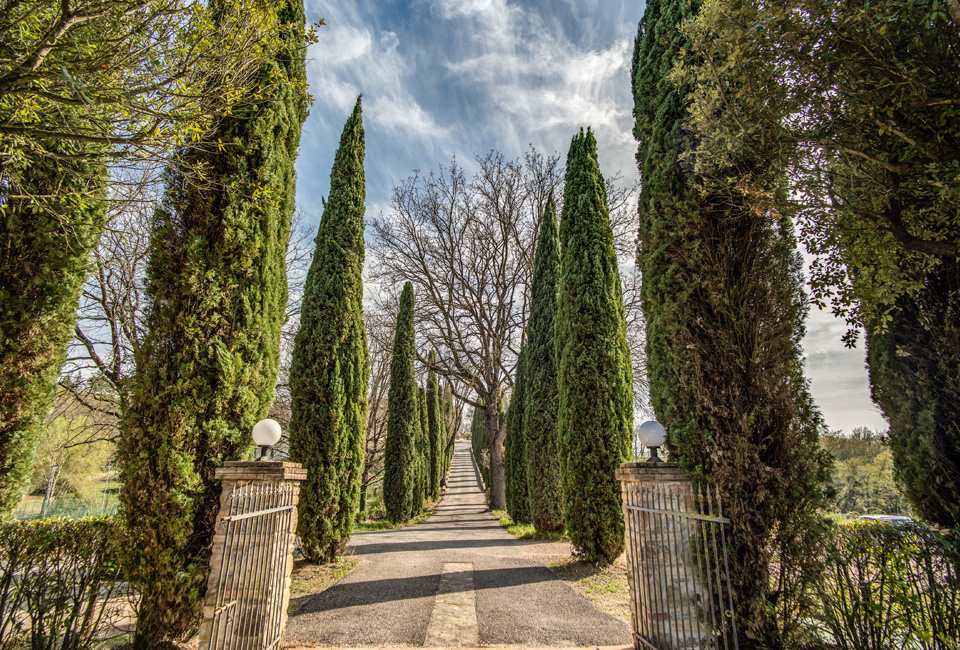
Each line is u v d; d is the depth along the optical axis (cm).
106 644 421
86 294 965
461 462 5444
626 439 766
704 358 394
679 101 446
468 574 684
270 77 536
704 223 409
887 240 382
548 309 1196
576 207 862
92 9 348
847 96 338
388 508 1678
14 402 451
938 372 395
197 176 475
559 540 1034
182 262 464
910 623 324
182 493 411
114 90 363
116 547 414
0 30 338
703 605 346
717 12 338
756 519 354
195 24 393
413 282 2044
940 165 321
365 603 546
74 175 473
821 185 376
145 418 427
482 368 2073
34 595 394
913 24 301
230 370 454
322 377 815
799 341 383
